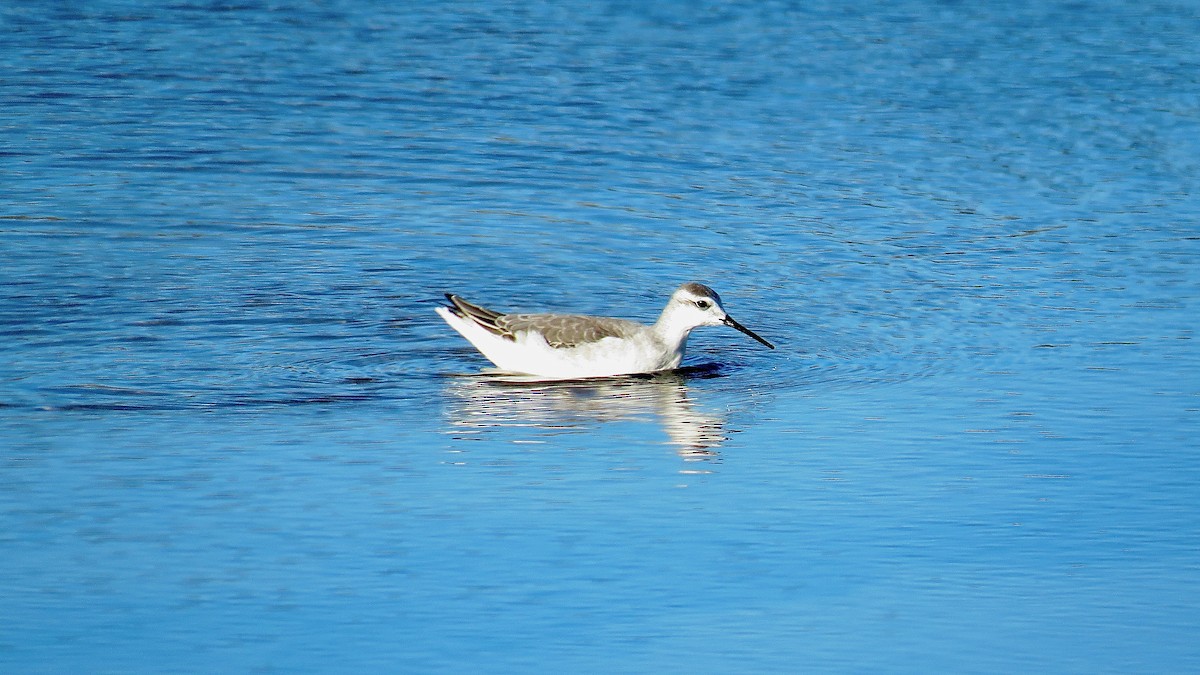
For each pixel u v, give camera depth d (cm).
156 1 4484
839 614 1352
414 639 1294
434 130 3381
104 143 3197
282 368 2067
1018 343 2208
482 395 2002
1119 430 1845
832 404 1973
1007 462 1742
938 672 1253
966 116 3503
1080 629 1331
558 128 3409
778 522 1570
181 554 1461
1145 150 3259
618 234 2752
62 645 1276
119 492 1617
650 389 2055
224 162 3112
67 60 3828
